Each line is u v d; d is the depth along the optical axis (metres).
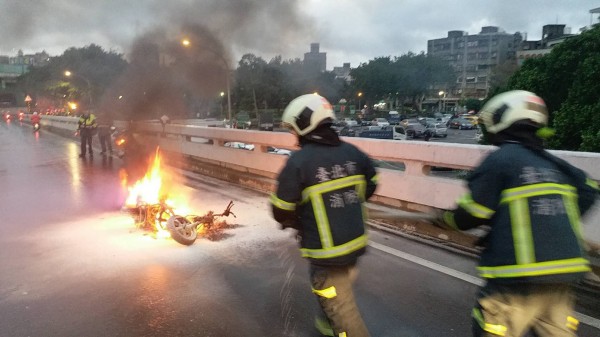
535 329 2.36
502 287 2.28
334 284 2.69
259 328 3.82
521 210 2.23
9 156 17.52
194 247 5.95
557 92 14.88
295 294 4.46
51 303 4.32
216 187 10.37
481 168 2.37
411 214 2.87
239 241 6.18
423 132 50.69
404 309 4.10
